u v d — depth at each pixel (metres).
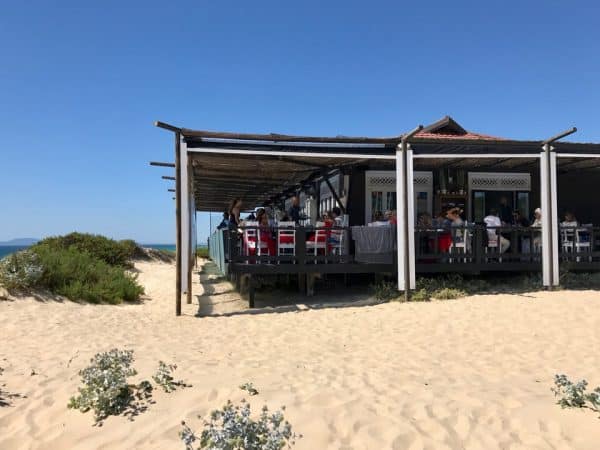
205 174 14.50
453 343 7.09
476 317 8.60
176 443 3.92
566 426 4.15
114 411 4.51
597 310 8.89
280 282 13.77
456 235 11.73
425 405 4.53
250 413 4.22
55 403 4.80
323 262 11.39
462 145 10.87
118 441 4.03
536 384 5.20
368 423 4.18
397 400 4.68
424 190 13.89
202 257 35.50
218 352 6.69
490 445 3.88
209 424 3.81
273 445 3.46
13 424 4.39
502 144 10.96
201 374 5.48
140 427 4.23
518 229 11.70
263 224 11.45
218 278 18.59
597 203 15.22
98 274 12.84
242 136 9.91
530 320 8.30
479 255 11.47
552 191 11.17
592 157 11.48
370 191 13.37
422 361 6.16
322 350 6.79
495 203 14.12
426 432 4.06
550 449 3.82
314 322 8.78
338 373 5.60
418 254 11.09
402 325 8.27
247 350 6.82
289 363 6.04
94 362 5.44
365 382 5.23
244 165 12.62
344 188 13.38
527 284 11.79
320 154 10.37
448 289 10.83
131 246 25.84
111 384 4.72
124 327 8.66
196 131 9.75
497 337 7.39
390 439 3.93
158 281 17.94
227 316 9.80
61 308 9.98
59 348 6.88
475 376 5.50
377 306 10.07
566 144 11.28
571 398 4.51
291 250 11.48
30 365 5.96
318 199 16.16
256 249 10.90
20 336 7.59
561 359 6.24
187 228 10.09
